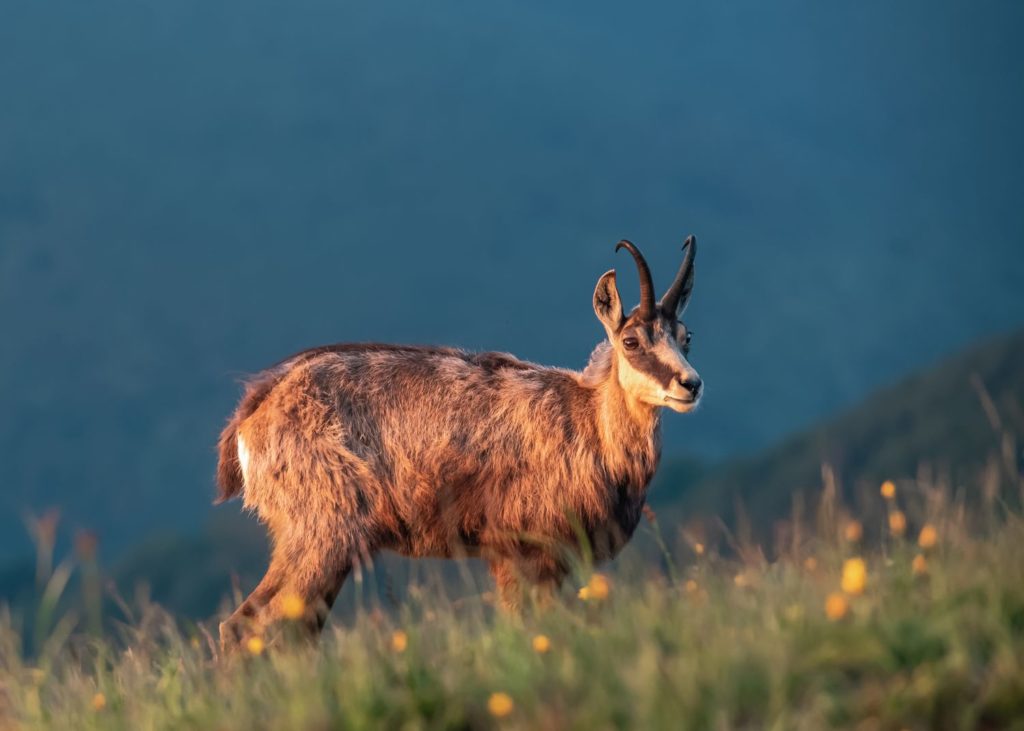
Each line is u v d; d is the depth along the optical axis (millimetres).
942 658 17812
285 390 30594
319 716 18953
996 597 19078
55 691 24719
